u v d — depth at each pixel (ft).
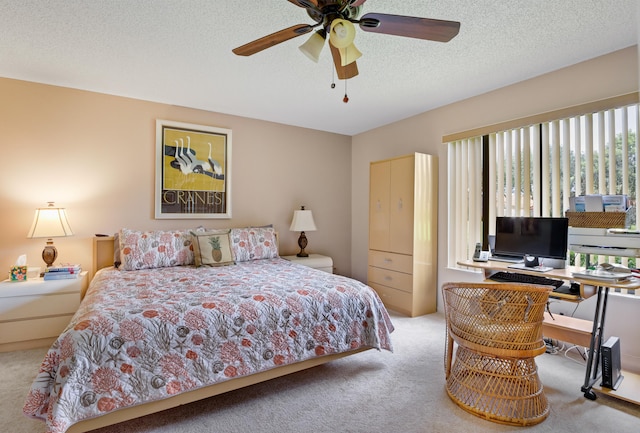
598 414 5.99
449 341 6.97
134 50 7.98
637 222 7.44
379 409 6.19
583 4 6.17
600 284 6.36
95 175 10.76
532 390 6.04
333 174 16.02
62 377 4.75
